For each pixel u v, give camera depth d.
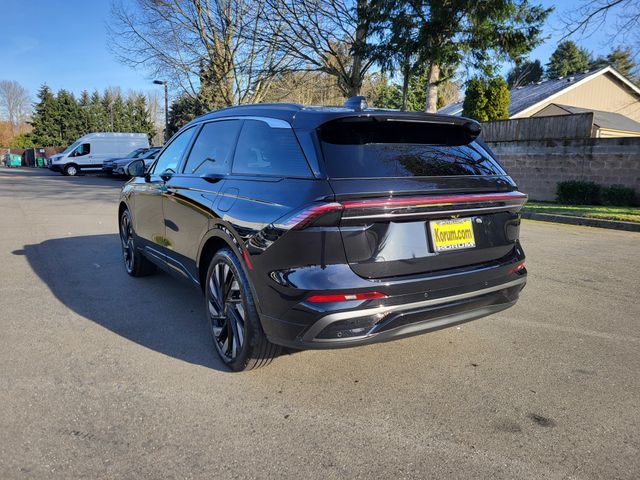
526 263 6.49
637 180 12.98
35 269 5.89
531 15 14.11
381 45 15.24
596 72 25.75
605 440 2.50
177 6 22.88
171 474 2.20
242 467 2.26
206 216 3.41
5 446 2.37
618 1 11.27
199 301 4.70
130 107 76.94
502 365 3.37
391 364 3.37
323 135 2.80
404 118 2.97
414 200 2.63
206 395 2.90
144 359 3.39
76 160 27.77
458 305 2.89
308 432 2.54
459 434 2.54
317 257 2.54
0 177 25.48
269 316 2.75
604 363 3.42
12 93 101.88
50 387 2.96
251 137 3.29
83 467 2.23
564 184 14.12
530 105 24.95
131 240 5.38
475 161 3.19
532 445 2.45
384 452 2.38
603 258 6.82
